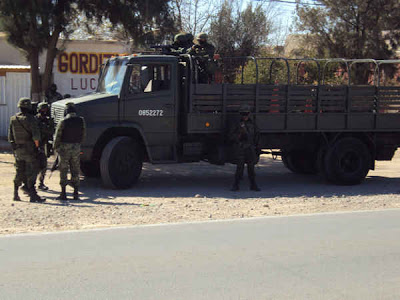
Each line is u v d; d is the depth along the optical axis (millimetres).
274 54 25906
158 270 5492
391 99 12492
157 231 7191
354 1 31766
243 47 29344
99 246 6379
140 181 12125
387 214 8641
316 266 5723
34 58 17219
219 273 5426
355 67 32500
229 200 9766
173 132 11234
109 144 10594
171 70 11117
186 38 12312
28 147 9031
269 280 5238
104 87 11359
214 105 11203
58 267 5543
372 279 5324
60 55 20594
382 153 12844
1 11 15352
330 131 12039
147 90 10953
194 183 12031
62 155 9258
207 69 11461
